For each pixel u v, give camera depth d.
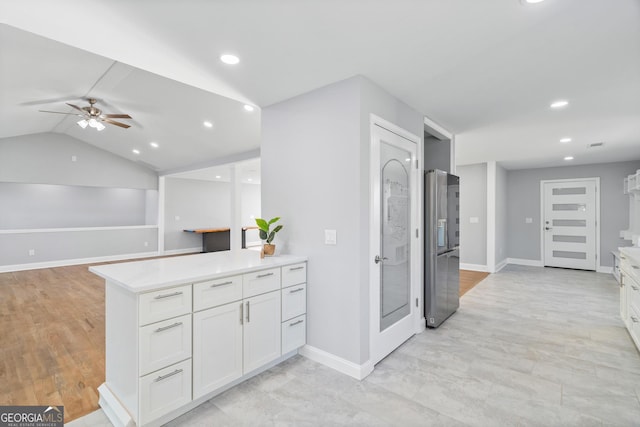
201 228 9.45
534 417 1.84
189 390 1.83
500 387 2.15
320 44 1.87
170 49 1.93
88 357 2.60
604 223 6.18
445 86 2.50
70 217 8.02
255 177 9.03
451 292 3.61
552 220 6.72
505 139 4.29
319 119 2.49
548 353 2.68
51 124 6.27
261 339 2.24
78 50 3.07
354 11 1.55
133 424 1.67
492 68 2.20
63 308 3.92
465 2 1.49
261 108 2.95
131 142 6.73
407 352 2.70
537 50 1.95
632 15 1.59
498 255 6.47
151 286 1.65
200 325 1.88
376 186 2.46
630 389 2.13
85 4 1.49
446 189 3.47
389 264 2.72
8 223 7.17
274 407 1.93
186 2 1.48
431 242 3.22
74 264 7.15
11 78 3.60
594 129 3.77
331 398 2.02
